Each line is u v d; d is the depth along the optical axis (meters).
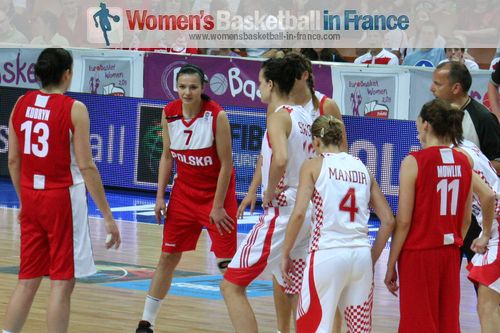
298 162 11.75
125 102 28.20
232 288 11.87
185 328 14.31
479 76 23.45
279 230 11.72
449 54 25.11
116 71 28.12
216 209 13.48
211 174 13.66
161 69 27.39
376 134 24.77
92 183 11.43
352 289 10.55
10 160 11.74
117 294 16.45
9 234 22.02
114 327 14.25
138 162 28.47
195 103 13.49
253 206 12.63
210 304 15.89
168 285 13.84
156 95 27.62
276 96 12.16
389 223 10.68
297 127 11.70
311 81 12.36
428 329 10.55
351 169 10.62
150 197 28.08
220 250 13.76
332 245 10.38
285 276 10.70
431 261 10.54
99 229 23.02
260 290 17.22
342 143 11.38
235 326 11.77
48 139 11.30
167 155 13.99
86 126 11.36
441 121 10.70
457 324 10.74
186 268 18.95
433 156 10.55
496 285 11.81
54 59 11.46
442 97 12.73
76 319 14.65
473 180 11.02
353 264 10.41
